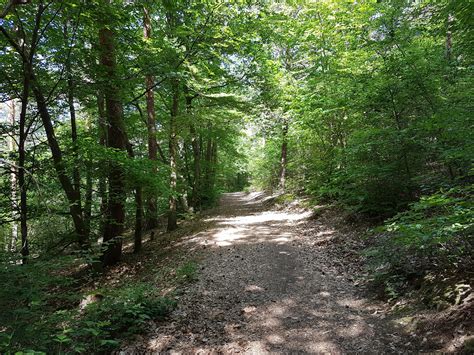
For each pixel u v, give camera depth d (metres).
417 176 7.39
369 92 7.91
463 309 3.58
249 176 48.66
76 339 4.32
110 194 9.66
